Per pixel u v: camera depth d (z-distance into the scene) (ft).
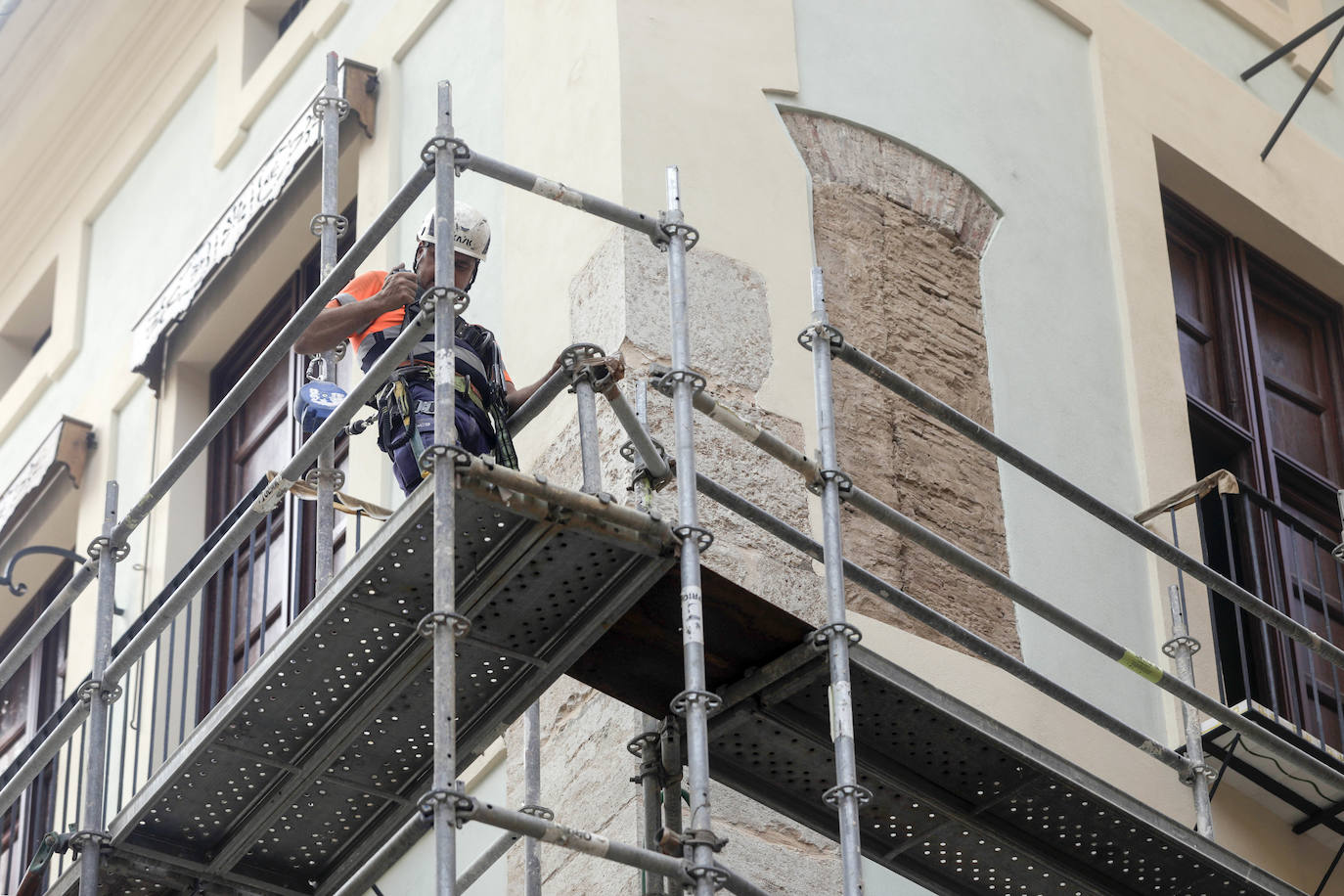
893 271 54.39
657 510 45.16
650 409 46.70
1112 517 42.45
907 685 37.55
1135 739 43.16
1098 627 53.21
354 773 39.42
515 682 37.68
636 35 52.65
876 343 52.85
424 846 49.57
